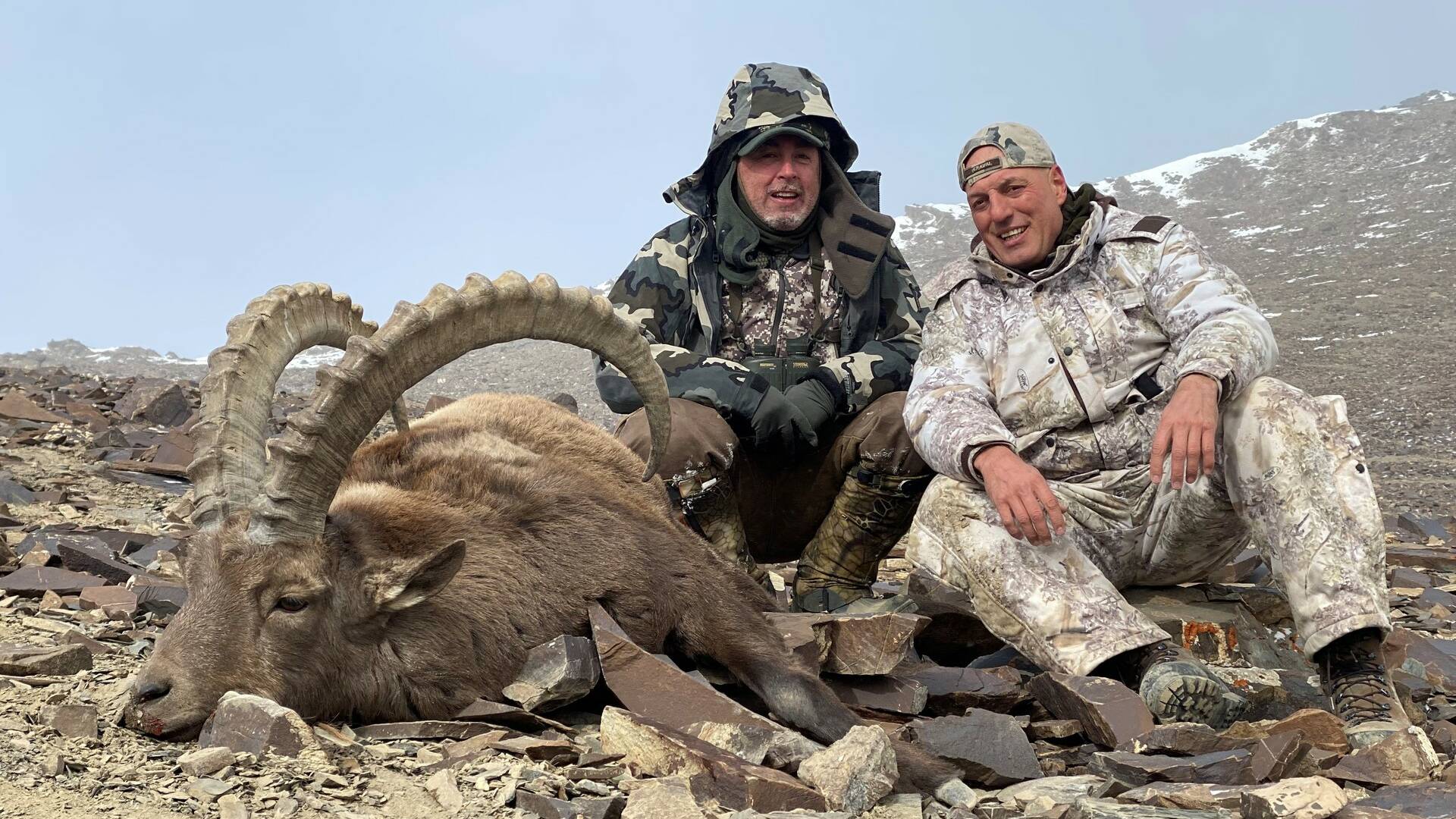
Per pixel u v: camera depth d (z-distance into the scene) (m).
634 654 3.72
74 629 4.34
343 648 3.59
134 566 5.63
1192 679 3.85
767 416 5.14
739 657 4.08
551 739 3.56
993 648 5.14
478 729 3.56
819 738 3.79
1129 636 4.13
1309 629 4.05
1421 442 18.98
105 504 7.62
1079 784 3.38
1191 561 4.90
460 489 4.07
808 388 5.27
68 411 11.29
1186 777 3.35
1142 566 5.00
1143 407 4.66
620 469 4.86
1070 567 4.30
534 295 3.81
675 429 5.10
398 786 3.13
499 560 3.88
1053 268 4.69
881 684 4.20
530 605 3.88
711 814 3.05
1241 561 6.16
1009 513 4.20
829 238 5.52
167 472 8.84
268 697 3.43
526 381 33.28
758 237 5.52
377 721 3.69
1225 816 2.99
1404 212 54.84
